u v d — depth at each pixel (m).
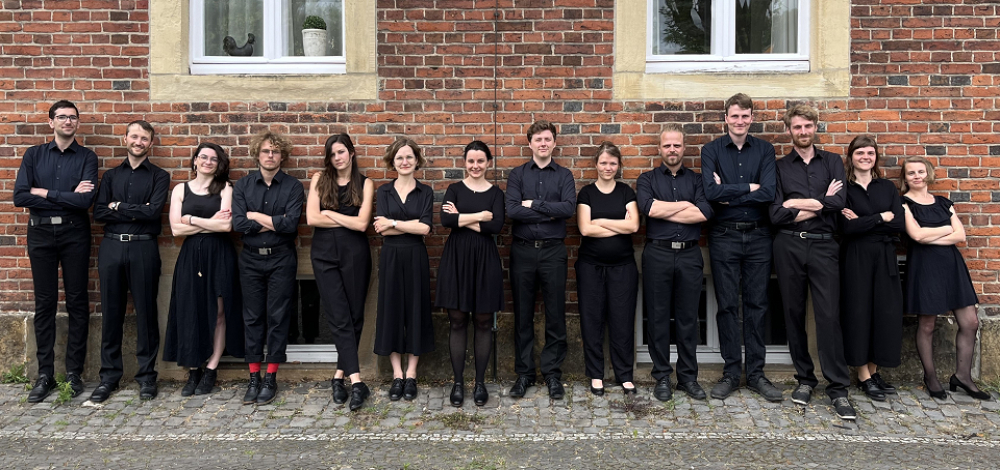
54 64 4.84
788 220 4.35
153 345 4.61
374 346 4.52
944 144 4.81
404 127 4.90
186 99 4.88
